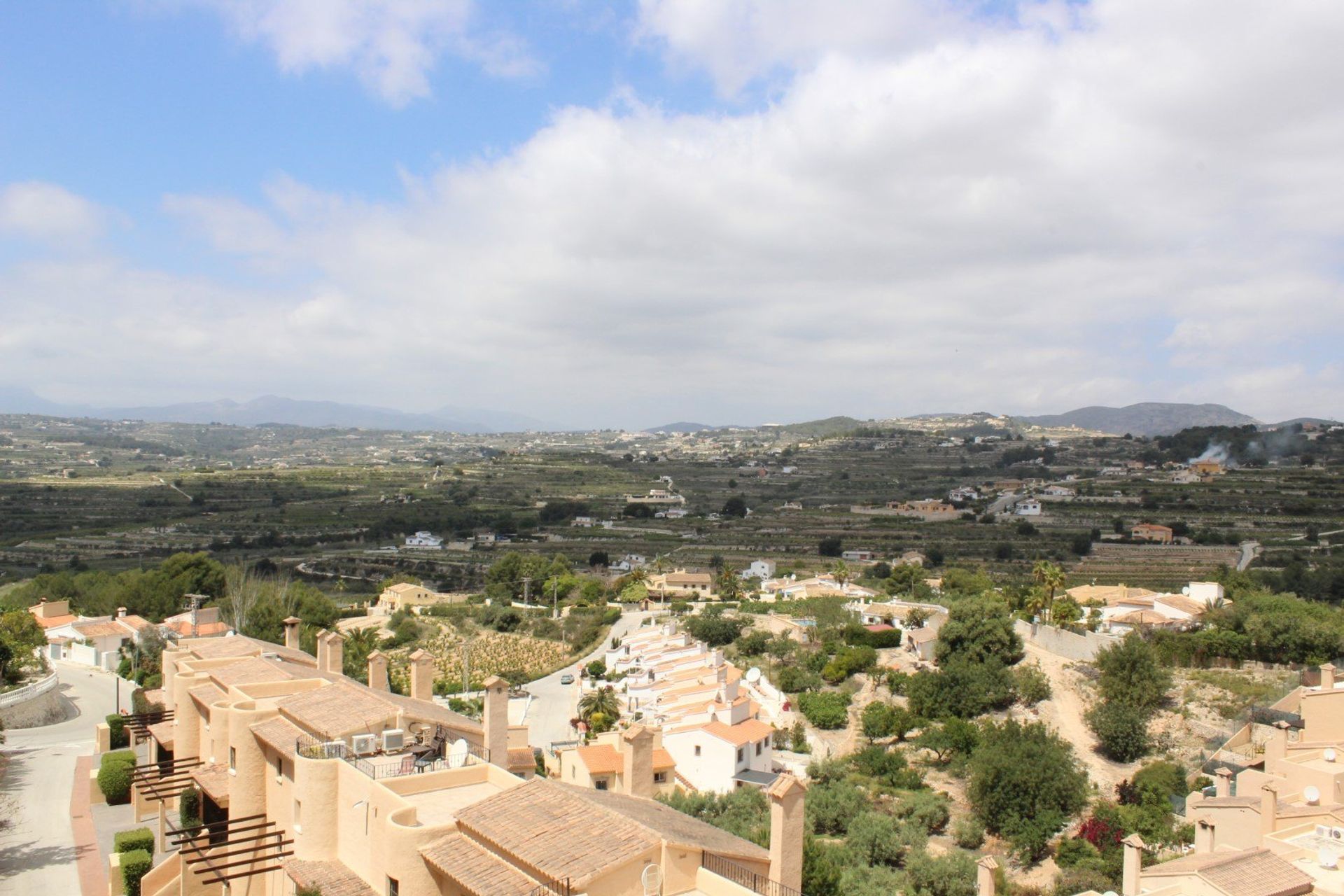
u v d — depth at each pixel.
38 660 102.44
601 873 29.75
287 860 40.16
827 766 88.94
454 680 128.62
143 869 49.06
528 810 34.41
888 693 112.88
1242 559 193.38
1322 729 67.25
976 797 79.00
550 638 159.00
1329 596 148.38
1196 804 59.03
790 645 133.62
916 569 190.00
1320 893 40.53
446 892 33.56
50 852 56.19
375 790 36.31
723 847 36.47
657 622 165.50
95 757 75.19
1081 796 77.50
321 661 62.06
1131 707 93.81
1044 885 67.31
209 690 53.28
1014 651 110.75
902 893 60.31
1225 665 102.38
